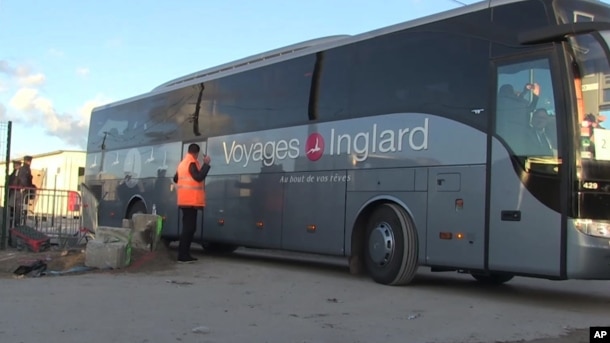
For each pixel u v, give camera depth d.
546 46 7.41
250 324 6.19
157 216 11.95
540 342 5.70
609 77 7.24
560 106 7.21
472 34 8.24
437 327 6.30
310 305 7.40
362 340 5.66
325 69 10.48
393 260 8.97
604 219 7.10
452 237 8.14
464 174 8.07
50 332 5.59
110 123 17.12
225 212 12.36
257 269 11.02
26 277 9.19
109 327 5.85
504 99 7.76
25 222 13.44
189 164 11.66
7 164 12.68
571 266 7.00
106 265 10.13
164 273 9.99
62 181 38.06
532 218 7.34
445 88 8.46
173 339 5.45
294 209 10.70
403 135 8.95
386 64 9.39
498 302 8.02
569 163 7.11
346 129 9.89
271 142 11.39
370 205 9.40
